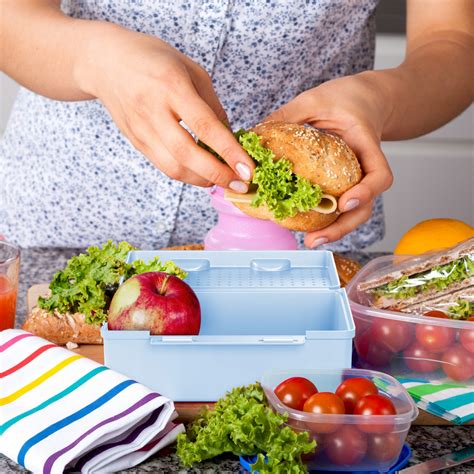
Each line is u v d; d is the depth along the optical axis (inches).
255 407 43.9
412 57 73.7
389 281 56.3
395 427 43.9
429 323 53.3
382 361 55.1
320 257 61.5
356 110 60.9
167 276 52.7
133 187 81.1
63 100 66.8
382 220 90.0
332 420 43.6
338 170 55.5
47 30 62.6
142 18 73.9
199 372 50.3
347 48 79.9
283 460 42.7
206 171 54.5
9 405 47.8
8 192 86.0
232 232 64.6
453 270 55.0
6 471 45.4
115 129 79.3
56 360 51.1
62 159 81.7
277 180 54.4
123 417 45.4
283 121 57.9
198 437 45.3
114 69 57.6
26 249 78.5
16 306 64.1
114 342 49.8
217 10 71.8
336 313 56.3
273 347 49.9
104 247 60.2
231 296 56.9
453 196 121.3
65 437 44.7
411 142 119.0
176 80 54.5
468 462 46.4
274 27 73.7
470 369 52.9
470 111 117.0
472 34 77.6
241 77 76.9
